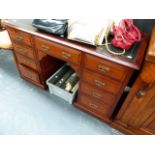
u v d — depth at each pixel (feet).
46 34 3.75
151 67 2.75
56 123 4.88
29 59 4.92
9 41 5.23
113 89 3.80
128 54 3.27
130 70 3.14
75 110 5.27
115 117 4.59
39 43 4.06
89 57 3.46
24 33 4.08
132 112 4.00
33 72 5.29
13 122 4.82
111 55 3.24
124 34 3.35
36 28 3.91
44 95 5.66
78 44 3.48
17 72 6.44
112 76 3.50
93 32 3.35
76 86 5.19
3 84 5.92
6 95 5.56
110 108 4.41
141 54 3.30
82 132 4.70
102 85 3.90
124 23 3.45
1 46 5.18
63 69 5.83
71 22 3.59
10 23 4.13
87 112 5.16
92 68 3.65
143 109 3.71
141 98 3.49
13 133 4.55
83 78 4.09
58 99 5.57
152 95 3.28
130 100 3.73
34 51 4.46
